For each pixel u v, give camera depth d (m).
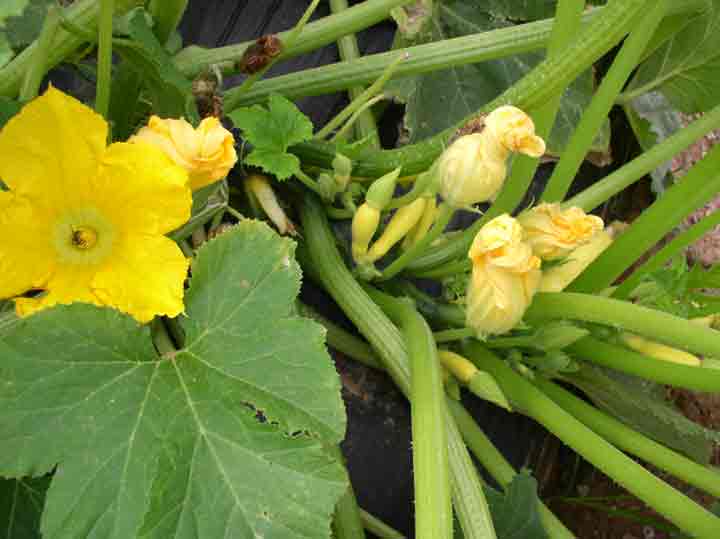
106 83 0.73
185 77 0.86
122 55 0.83
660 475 1.20
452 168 0.72
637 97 1.21
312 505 0.60
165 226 0.61
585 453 0.81
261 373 0.62
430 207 0.90
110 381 0.61
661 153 0.94
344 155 0.86
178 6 0.84
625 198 1.32
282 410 0.61
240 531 0.59
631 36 0.79
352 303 0.87
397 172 0.80
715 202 1.36
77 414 0.59
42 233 0.60
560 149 1.15
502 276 0.72
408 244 0.93
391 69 0.89
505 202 0.86
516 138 0.68
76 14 0.78
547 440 1.14
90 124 0.58
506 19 1.18
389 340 0.85
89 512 0.58
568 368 0.93
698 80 1.15
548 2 1.13
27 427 0.58
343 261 0.96
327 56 1.14
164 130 0.62
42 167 0.58
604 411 1.07
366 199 0.83
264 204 0.93
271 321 0.64
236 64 0.86
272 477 0.60
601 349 0.89
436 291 1.06
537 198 1.21
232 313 0.64
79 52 0.92
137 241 0.61
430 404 0.73
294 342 0.63
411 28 1.03
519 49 0.92
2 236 0.58
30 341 0.59
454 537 0.86
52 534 0.57
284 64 1.12
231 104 0.92
